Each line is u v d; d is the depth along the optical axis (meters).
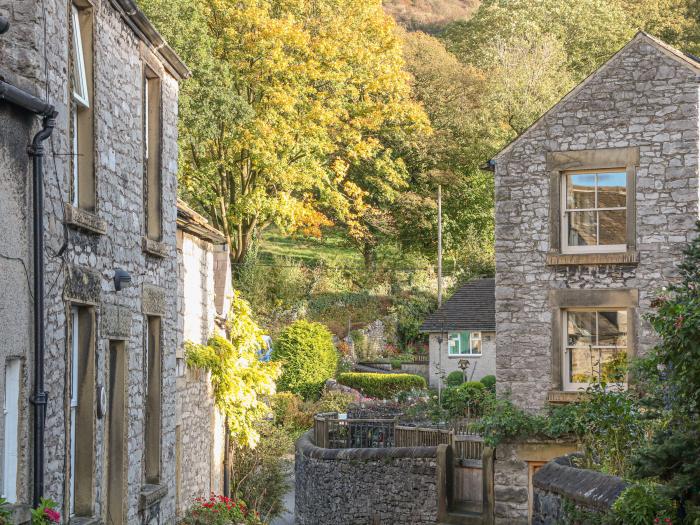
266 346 20.25
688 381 9.63
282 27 35.25
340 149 42.97
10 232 7.51
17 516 7.25
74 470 9.50
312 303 46.38
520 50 53.38
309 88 37.25
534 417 17.83
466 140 53.97
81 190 9.66
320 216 41.66
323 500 22.52
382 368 42.06
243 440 19.20
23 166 7.78
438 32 81.25
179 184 35.66
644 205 17.52
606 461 13.34
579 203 18.12
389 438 23.03
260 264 46.62
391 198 45.06
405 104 40.56
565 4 59.25
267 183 38.22
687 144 17.27
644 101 17.56
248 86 36.50
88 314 9.56
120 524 10.64
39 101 7.75
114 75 10.55
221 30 35.78
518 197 18.38
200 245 17.33
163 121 12.98
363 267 51.50
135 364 11.27
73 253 9.00
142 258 11.66
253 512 17.48
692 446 9.85
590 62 57.44
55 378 8.42
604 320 17.89
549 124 18.20
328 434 23.67
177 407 15.17
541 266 18.17
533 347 18.17
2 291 7.34
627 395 15.77
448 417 25.50
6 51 7.99
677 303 9.95
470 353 40.03
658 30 58.41
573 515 11.81
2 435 7.40
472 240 52.12
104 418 10.06
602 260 17.69
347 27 38.25
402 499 20.86
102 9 10.12
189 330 16.53
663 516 9.52
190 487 16.23
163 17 31.34
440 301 47.06
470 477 20.03
